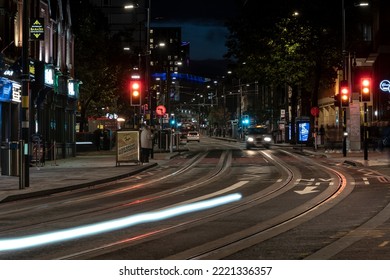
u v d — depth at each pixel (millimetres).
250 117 93625
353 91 43094
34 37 22703
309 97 70875
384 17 59594
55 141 37375
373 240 9938
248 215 13273
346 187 18938
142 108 42531
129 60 61906
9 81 27891
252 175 24906
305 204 14977
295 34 52438
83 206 15852
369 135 53719
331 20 52125
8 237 11156
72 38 41938
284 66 53844
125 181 23469
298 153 45344
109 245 10016
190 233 11047
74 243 10336
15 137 29844
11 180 23016
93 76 53125
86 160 36781
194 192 18688
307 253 8969
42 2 34969
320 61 53562
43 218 13789
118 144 30750
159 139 51156
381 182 20266
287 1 53250
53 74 34781
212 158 39312
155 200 16734
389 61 60000
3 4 27812
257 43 55438
